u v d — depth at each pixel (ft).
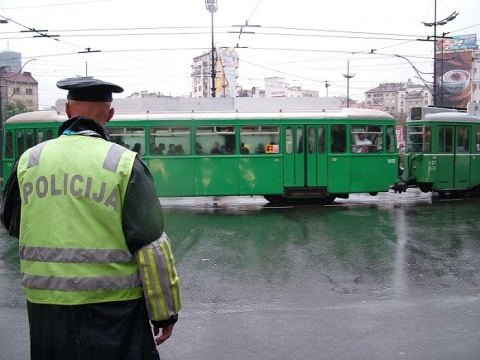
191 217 46.68
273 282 24.94
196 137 53.36
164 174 53.21
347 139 55.16
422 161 61.52
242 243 34.37
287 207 53.72
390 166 56.44
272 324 19.07
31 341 7.95
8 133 55.62
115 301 7.88
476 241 34.47
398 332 18.19
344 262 28.86
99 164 7.97
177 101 53.67
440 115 61.77
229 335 17.98
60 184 7.91
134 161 8.16
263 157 53.98
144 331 8.20
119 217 7.89
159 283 8.07
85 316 7.70
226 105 53.98
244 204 57.26
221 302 21.86
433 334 17.98
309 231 38.68
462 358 15.96
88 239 7.78
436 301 21.80
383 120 56.13
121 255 7.94
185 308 21.07
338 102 55.47
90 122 8.44
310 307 21.09
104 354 7.68
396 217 45.62
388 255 30.42
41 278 7.77
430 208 52.08
